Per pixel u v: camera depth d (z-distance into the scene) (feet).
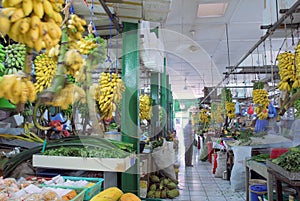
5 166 6.62
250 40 20.90
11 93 2.48
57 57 3.48
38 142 7.09
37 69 4.09
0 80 2.50
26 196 4.58
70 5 3.34
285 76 8.38
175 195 14.46
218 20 16.67
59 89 3.74
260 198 11.36
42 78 4.02
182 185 17.10
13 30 2.12
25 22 2.11
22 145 7.12
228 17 16.17
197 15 15.87
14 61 4.55
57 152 6.20
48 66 4.09
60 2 2.52
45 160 6.13
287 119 16.07
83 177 6.65
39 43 2.23
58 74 3.66
